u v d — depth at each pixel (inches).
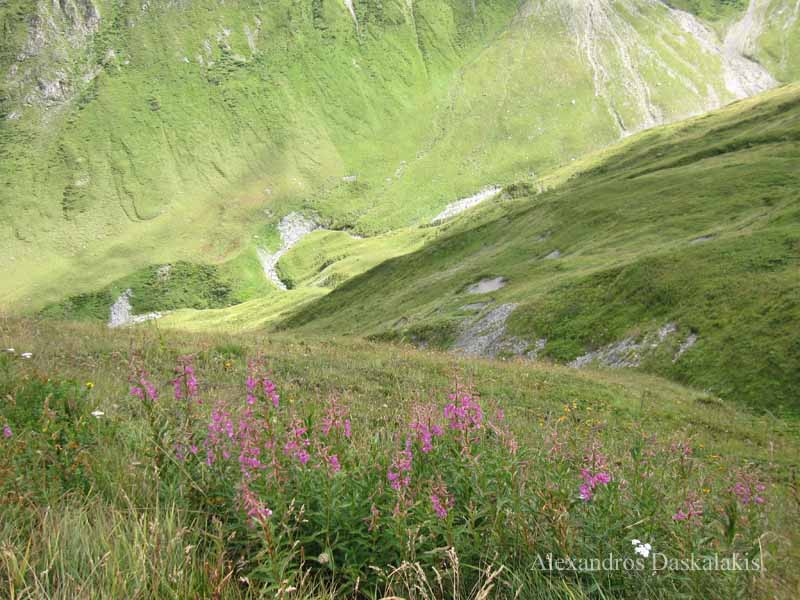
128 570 158.2
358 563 178.1
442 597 174.9
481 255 3806.6
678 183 3410.4
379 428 310.8
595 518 188.1
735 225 2231.8
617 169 6284.5
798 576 187.5
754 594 175.3
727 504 201.5
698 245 1931.6
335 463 187.3
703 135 5644.7
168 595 153.1
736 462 498.6
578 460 234.4
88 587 151.1
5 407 284.0
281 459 199.6
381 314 3521.2
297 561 182.7
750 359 1251.8
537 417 617.9
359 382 658.8
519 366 1008.2
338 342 1090.1
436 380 731.4
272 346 836.0
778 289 1429.6
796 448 726.5
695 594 172.1
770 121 5024.6
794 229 1781.5
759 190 2881.4
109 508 196.2
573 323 1895.9
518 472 209.6
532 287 2347.4
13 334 633.6
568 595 165.2
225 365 605.9
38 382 327.3
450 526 176.7
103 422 281.7
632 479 216.1
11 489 198.1
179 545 171.3
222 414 227.8
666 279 1784.0
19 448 226.2
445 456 219.5
